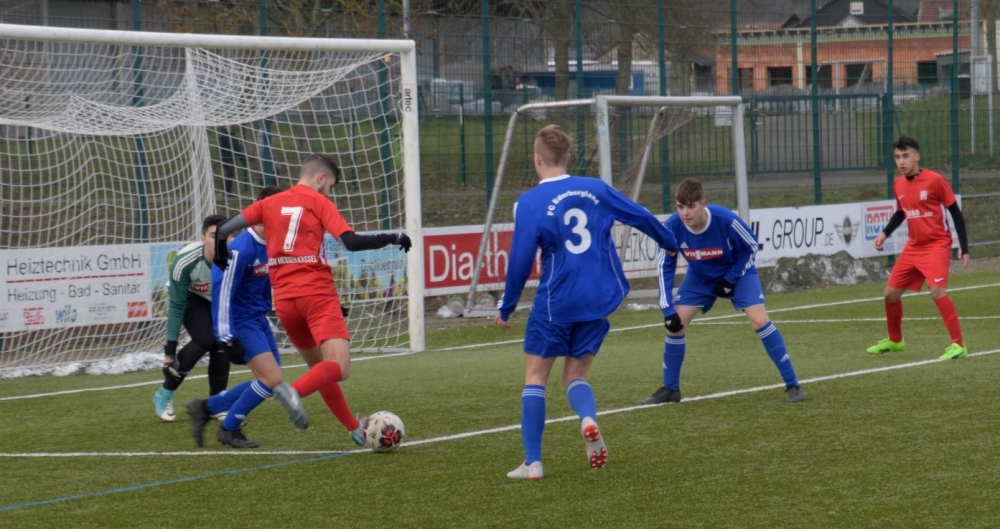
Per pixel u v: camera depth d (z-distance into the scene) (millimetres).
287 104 23844
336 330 12281
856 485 10492
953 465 11195
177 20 25719
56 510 10312
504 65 30188
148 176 24906
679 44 33625
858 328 23891
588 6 31656
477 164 29812
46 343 22359
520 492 10617
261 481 11383
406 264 25547
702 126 33750
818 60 36312
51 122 22031
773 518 9453
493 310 28562
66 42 19422
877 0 37469
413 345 23125
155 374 20797
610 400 15984
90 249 22906
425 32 28828
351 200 26703
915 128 38500
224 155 25344
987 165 40375
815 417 14070
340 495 10695
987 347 20312
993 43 40969
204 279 14828
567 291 10875
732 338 22859
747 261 15250
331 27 27984
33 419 15734
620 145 31672
